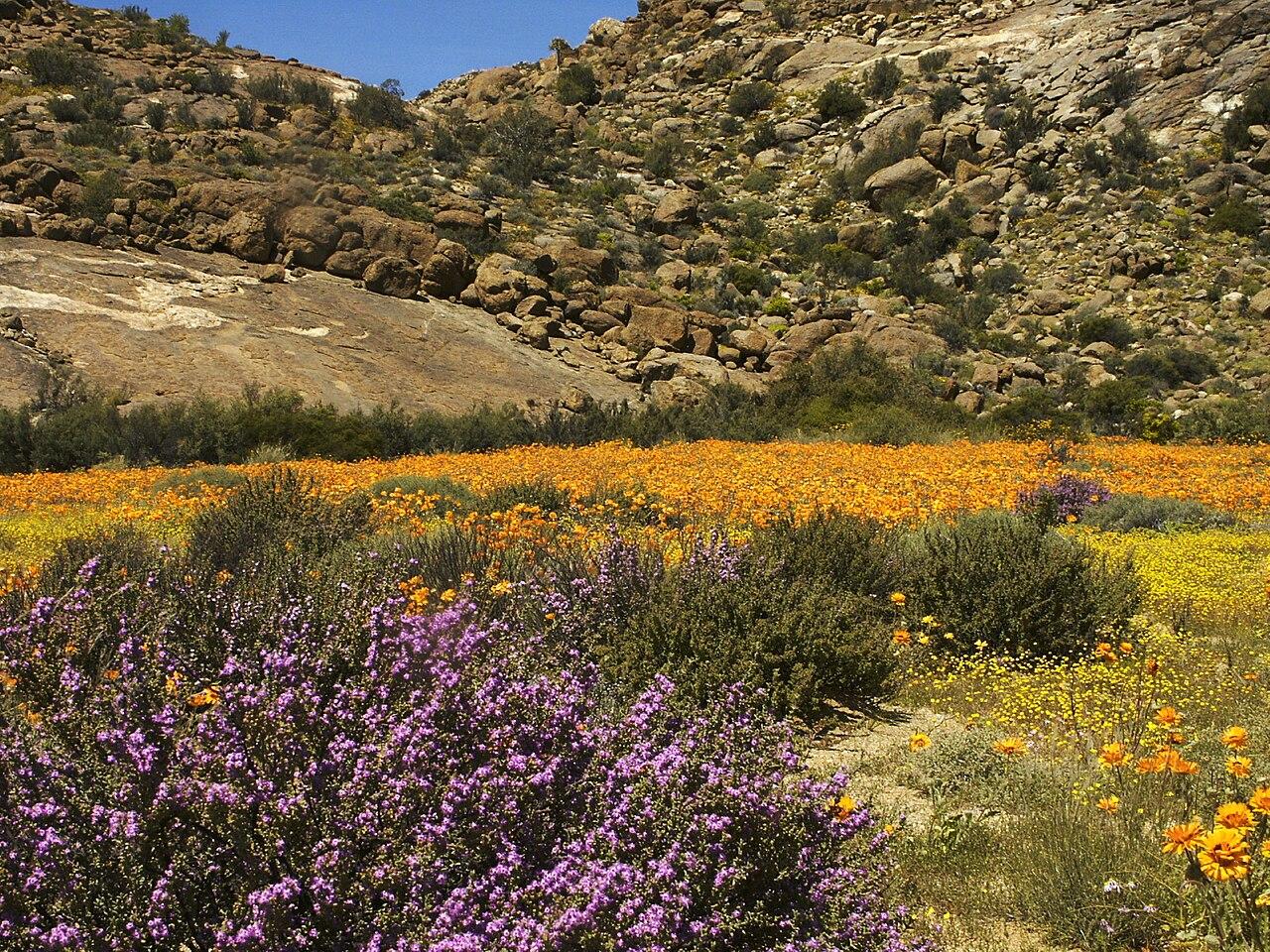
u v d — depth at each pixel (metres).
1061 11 93.75
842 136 86.75
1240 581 10.80
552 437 35.03
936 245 67.81
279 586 5.96
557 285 55.41
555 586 8.02
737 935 3.32
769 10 113.62
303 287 49.09
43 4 87.00
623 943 2.90
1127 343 54.06
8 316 39.19
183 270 47.62
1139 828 4.64
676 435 36.00
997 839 4.91
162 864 3.03
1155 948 4.05
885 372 43.03
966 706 7.14
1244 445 34.19
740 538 11.70
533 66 113.50
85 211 49.53
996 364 50.06
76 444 30.50
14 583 7.79
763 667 6.98
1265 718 6.25
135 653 4.49
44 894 2.97
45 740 3.54
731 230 73.06
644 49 114.75
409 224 53.97
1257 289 58.41
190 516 14.38
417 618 4.60
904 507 14.43
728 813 3.38
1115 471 23.41
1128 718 6.35
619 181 77.50
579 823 3.43
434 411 39.62
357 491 16.91
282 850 3.00
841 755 6.35
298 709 3.45
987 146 77.25
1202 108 75.94
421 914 2.97
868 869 3.73
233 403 35.44
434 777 3.33
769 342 53.53
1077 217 68.19
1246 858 3.19
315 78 86.31
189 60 82.25
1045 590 8.52
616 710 5.80
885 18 105.44
